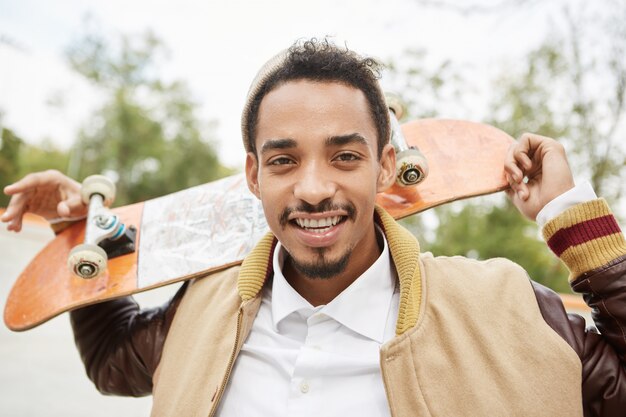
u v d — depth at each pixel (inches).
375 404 44.4
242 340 49.9
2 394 151.0
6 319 64.3
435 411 42.1
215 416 49.5
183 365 53.0
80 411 149.7
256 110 46.8
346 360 45.4
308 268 45.4
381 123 47.4
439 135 67.6
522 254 326.0
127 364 59.8
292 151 44.1
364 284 47.9
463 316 46.1
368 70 46.2
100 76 1161.4
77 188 67.9
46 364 176.4
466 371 43.1
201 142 1139.3
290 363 47.3
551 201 50.6
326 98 43.9
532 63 303.9
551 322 46.2
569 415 41.6
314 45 45.9
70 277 65.2
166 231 68.2
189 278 60.9
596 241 47.3
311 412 44.7
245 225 64.6
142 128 1121.4
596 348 45.6
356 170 44.4
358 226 45.1
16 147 964.0
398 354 43.8
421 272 48.6
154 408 52.9
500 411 41.5
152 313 61.2
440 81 287.7
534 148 55.6
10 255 283.7
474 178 61.7
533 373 42.9
